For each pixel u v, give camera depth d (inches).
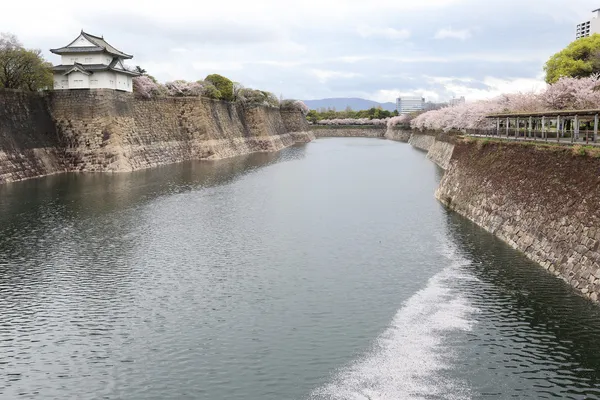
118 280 961.5
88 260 1075.9
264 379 629.0
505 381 613.0
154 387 616.4
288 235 1290.6
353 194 1915.6
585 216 861.8
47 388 613.6
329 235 1286.9
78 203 1651.1
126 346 713.6
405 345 703.7
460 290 886.4
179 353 694.5
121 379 633.0
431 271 992.2
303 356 682.2
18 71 2359.7
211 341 726.5
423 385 607.2
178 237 1266.0
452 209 1577.3
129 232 1304.1
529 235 1045.8
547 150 1089.4
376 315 801.6
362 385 610.2
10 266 1030.4
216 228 1362.0
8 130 2160.4
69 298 876.0
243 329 761.6
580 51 2138.3
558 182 991.0
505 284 896.9
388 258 1085.8
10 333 749.3
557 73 2144.4
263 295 890.1
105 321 789.9
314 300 864.9
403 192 1957.4
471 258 1042.7
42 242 1200.2
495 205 1264.8
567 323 748.0
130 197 1777.8
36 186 1964.8
